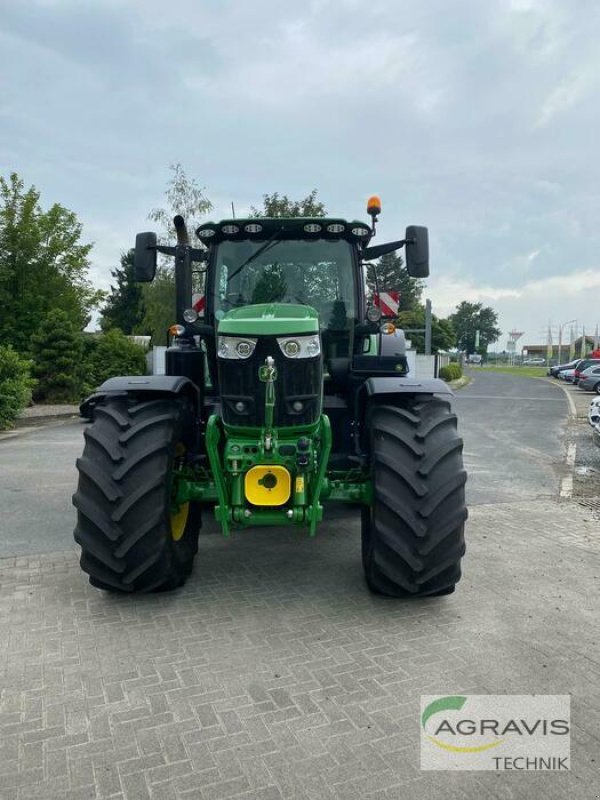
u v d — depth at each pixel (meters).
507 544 5.58
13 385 13.91
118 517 3.94
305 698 3.09
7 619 3.96
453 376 41.91
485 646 3.63
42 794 2.45
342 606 4.16
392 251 5.16
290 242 5.04
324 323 5.01
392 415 4.23
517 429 15.15
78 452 10.76
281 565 4.95
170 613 4.04
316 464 4.07
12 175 22.00
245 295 5.03
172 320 24.92
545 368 81.38
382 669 3.36
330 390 5.04
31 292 21.98
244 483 3.96
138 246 5.03
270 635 3.74
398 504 3.94
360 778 2.54
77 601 4.23
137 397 4.37
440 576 4.02
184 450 4.61
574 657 3.52
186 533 4.61
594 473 9.17
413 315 55.06
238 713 2.96
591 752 2.73
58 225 23.00
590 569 4.94
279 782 2.52
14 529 6.03
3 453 10.64
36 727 2.86
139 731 2.83
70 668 3.36
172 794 2.45
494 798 2.46
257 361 3.90
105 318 52.78
